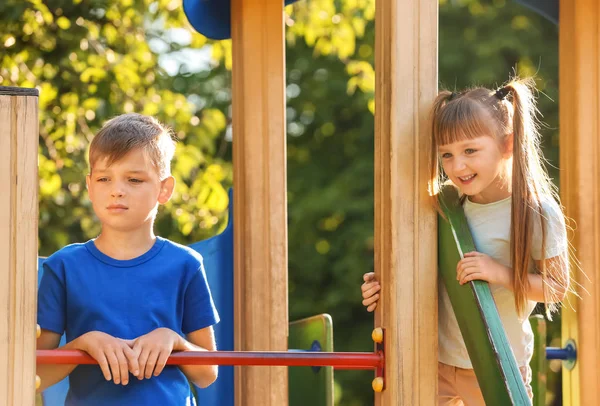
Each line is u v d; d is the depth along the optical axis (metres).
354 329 14.22
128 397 3.78
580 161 4.86
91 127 10.05
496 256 4.02
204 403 4.99
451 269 3.66
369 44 15.12
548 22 14.12
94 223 10.02
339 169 15.00
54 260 3.90
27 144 3.34
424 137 3.69
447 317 4.08
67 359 3.58
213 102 13.38
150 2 10.12
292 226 14.44
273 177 5.10
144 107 10.07
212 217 10.31
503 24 14.10
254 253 5.04
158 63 10.99
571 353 4.89
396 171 3.67
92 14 9.81
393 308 3.64
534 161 3.98
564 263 4.04
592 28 4.89
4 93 3.33
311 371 4.93
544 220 3.98
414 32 3.70
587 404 4.78
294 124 15.19
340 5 10.96
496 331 3.45
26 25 9.25
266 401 4.85
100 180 3.88
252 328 5.00
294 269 14.36
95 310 3.82
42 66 9.48
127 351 3.64
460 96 3.91
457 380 4.18
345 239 14.37
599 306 4.79
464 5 14.27
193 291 4.01
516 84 3.99
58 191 9.90
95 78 9.70
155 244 4.00
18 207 3.33
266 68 5.16
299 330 5.22
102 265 3.89
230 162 13.41
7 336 3.32
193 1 5.26
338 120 15.20
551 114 13.85
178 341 3.75
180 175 10.30
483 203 4.09
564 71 4.98
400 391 3.62
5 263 3.32
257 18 5.18
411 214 3.68
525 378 4.16
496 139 3.87
